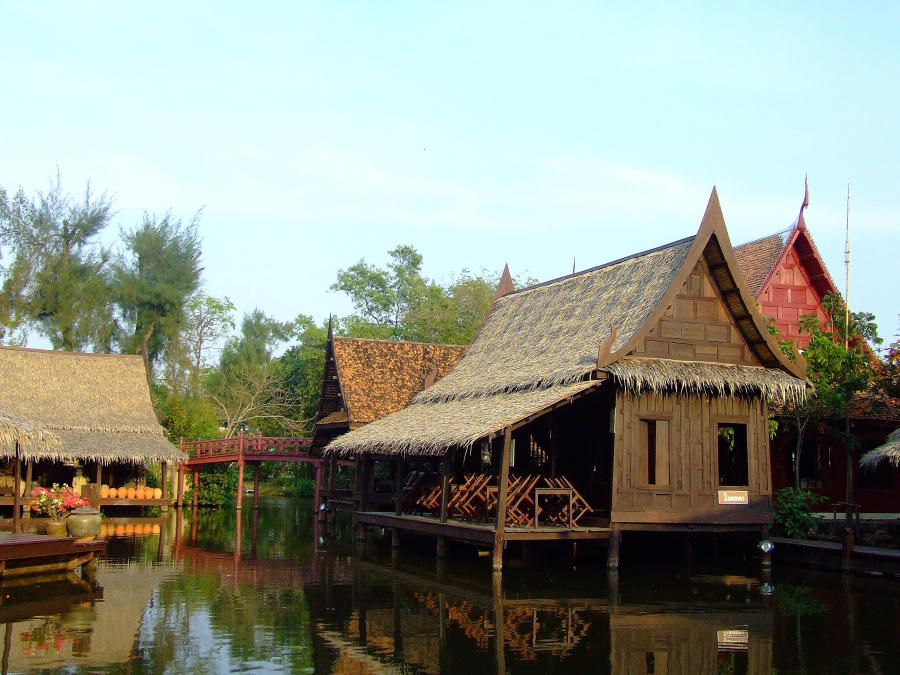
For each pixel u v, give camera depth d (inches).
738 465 846.5
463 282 2349.9
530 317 1111.0
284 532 1204.5
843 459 1078.4
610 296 935.0
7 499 1272.1
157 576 741.9
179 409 1924.2
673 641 503.8
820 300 1161.4
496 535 737.6
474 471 1090.1
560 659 462.3
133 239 2018.9
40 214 1959.9
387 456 1261.1
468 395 996.6
